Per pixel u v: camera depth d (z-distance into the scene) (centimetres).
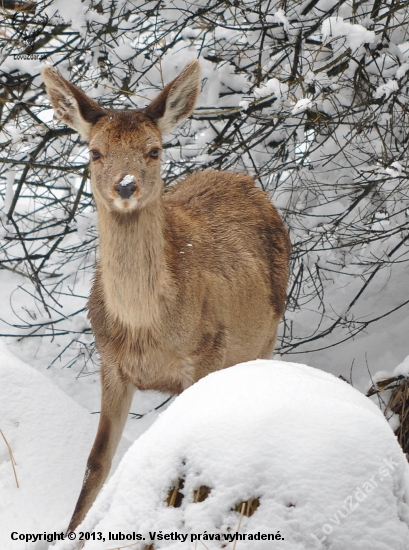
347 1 1245
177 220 920
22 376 888
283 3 1224
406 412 922
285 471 517
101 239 823
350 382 1141
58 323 1455
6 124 1372
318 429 529
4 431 828
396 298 1409
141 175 784
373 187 1196
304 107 1074
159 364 857
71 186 1428
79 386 1288
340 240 1259
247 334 955
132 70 1303
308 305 1456
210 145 1301
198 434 539
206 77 1283
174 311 838
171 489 536
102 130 807
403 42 1295
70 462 830
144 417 1211
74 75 1335
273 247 1051
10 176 1367
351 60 1259
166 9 1314
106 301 847
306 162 1341
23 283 1602
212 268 898
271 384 563
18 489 775
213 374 605
